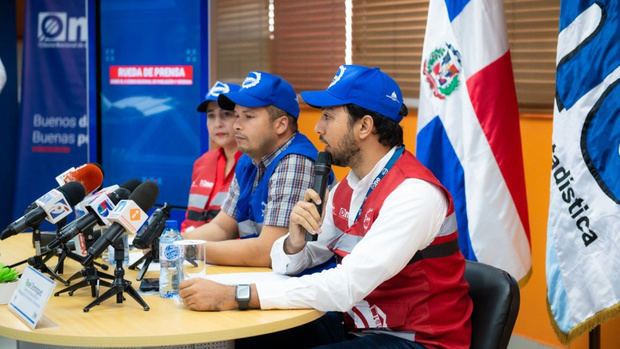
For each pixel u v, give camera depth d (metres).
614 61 2.44
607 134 2.46
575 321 2.56
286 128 2.75
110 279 2.23
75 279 2.30
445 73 3.03
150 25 4.55
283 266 2.33
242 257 2.52
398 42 4.09
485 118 2.91
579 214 2.53
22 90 5.02
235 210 2.94
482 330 2.13
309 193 2.22
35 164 5.06
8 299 2.06
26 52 5.00
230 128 3.41
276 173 2.65
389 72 4.16
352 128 2.16
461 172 3.00
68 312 1.97
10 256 2.59
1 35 5.48
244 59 4.59
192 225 3.48
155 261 2.54
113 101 4.76
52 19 4.91
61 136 4.98
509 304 2.12
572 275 2.56
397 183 2.10
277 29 4.67
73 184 2.31
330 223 2.37
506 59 2.94
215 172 3.49
